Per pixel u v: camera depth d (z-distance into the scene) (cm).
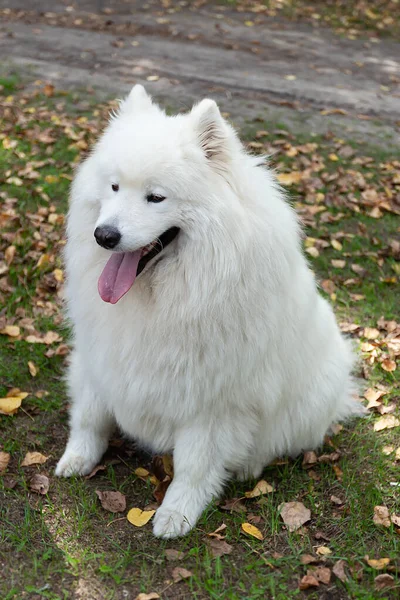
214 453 326
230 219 281
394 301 526
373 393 418
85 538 310
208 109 285
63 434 381
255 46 1188
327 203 654
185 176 280
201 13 1372
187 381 301
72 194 315
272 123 840
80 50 1074
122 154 283
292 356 330
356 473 359
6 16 1223
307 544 312
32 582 284
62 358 440
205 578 290
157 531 313
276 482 356
